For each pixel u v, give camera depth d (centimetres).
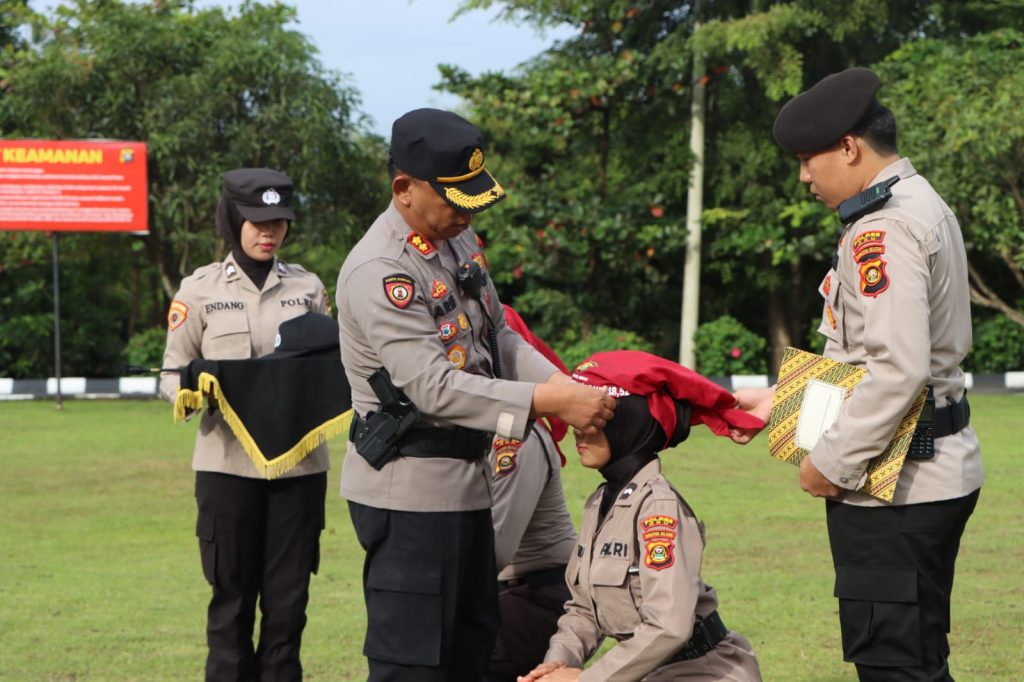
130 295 2514
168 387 468
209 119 1923
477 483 347
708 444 1170
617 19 1875
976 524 778
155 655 520
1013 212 1673
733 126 1972
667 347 2055
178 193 1916
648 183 1928
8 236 2033
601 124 1912
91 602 610
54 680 486
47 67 1906
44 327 2112
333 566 691
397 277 332
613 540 338
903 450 329
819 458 333
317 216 1980
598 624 348
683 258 2031
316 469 467
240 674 457
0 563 697
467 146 324
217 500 457
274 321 482
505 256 1878
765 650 518
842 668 493
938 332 334
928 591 334
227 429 460
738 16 1886
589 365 352
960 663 497
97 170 1681
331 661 513
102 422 1412
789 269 2023
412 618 338
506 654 415
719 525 782
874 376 324
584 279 1942
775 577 642
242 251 486
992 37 1812
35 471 1037
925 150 1677
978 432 1225
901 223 327
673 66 1817
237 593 458
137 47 1920
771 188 1923
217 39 1977
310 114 1906
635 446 342
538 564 415
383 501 340
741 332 1836
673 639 317
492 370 362
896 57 1834
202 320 480
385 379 338
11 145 1659
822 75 1975
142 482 981
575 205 1836
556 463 412
